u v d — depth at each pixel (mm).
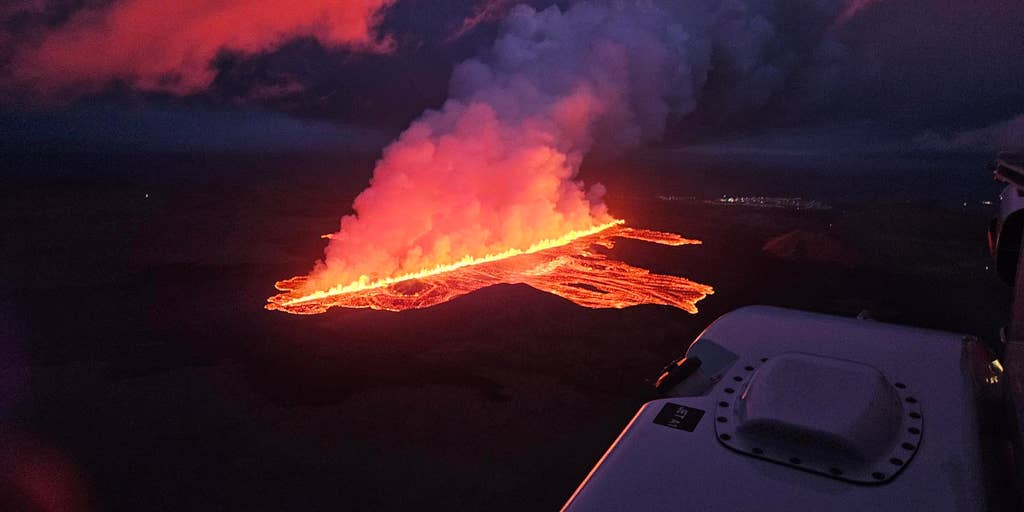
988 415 923
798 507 737
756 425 857
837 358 1044
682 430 907
